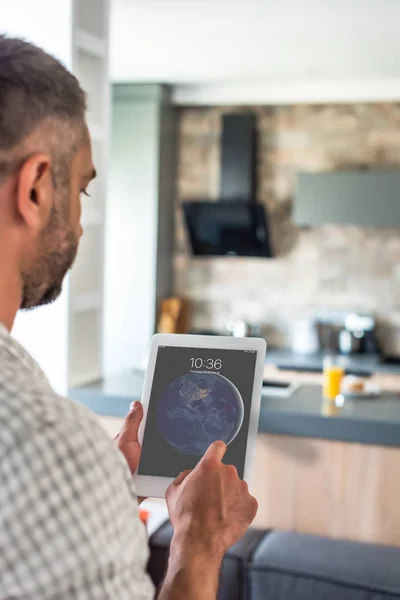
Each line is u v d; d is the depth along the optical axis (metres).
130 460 1.05
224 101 5.32
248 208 5.09
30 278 0.68
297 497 2.46
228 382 1.17
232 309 5.54
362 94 5.11
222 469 0.85
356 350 5.16
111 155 5.26
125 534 0.61
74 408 0.60
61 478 0.56
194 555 0.79
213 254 5.43
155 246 5.24
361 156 5.24
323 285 5.37
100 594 0.57
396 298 5.25
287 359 4.91
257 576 2.18
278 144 5.38
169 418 1.14
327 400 2.70
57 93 0.66
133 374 3.14
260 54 4.39
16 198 0.64
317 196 4.93
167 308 5.39
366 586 2.05
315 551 2.26
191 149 5.52
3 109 0.62
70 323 2.78
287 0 3.37
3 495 0.54
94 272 2.97
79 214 0.72
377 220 4.83
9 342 0.64
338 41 4.07
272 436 2.48
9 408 0.55
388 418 2.39
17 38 0.68
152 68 4.76
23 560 0.54
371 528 2.39
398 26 3.75
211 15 3.62
